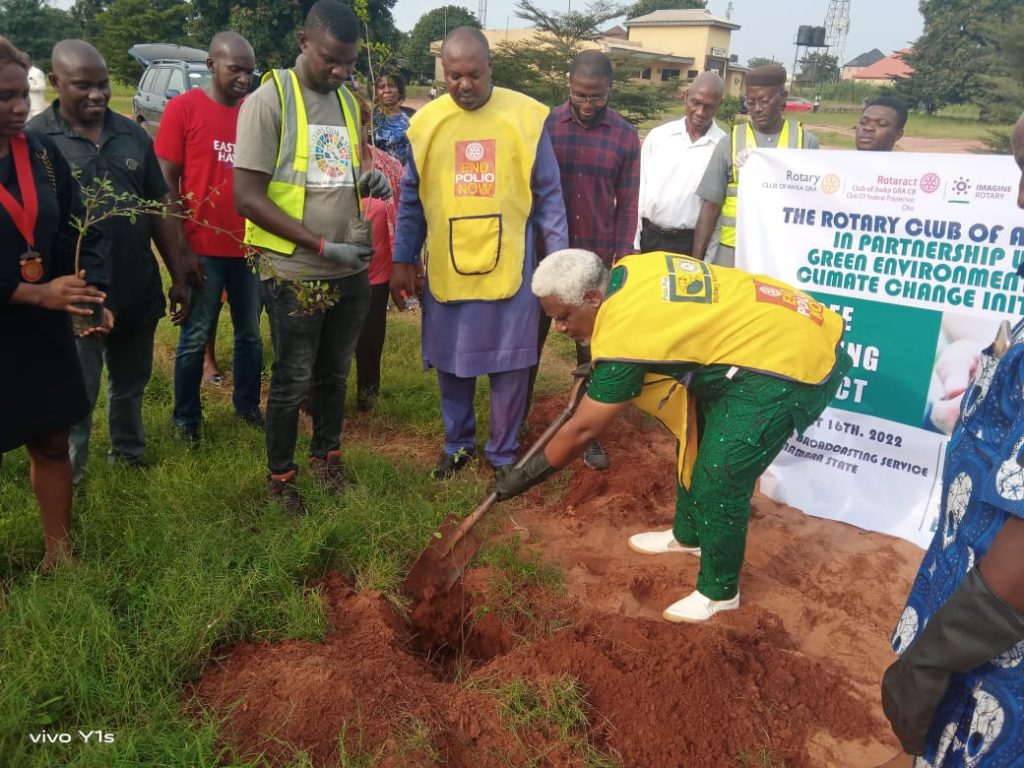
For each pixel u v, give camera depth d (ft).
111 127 12.86
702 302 10.07
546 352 23.57
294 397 12.84
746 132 17.40
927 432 13.85
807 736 9.46
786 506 15.14
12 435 10.13
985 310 13.08
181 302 14.67
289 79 12.06
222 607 10.25
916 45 153.17
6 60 8.91
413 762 8.43
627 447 17.35
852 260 14.14
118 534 12.07
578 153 15.97
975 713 5.60
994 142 74.69
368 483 14.28
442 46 13.34
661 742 9.08
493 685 9.70
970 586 5.26
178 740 8.33
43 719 8.43
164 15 120.57
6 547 11.54
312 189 12.28
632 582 12.08
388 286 17.63
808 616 11.68
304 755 8.30
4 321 9.83
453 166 13.79
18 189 9.67
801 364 10.19
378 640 10.36
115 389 13.92
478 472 15.66
